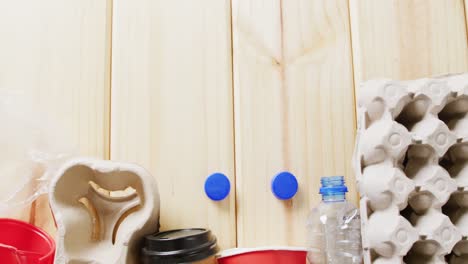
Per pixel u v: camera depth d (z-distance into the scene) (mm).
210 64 566
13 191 514
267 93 563
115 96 555
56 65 556
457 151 463
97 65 559
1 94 543
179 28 572
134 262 436
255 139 554
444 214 451
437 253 421
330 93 565
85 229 451
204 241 432
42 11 566
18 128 535
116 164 436
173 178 539
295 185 534
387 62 571
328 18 576
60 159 532
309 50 573
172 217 530
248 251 479
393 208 418
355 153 459
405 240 406
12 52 556
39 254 438
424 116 449
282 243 532
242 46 571
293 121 559
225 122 555
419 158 455
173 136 549
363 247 428
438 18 578
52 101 548
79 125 545
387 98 436
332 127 559
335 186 500
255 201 541
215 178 528
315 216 538
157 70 562
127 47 564
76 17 566
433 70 569
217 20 574
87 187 472
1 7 564
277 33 574
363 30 574
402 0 582
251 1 576
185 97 558
